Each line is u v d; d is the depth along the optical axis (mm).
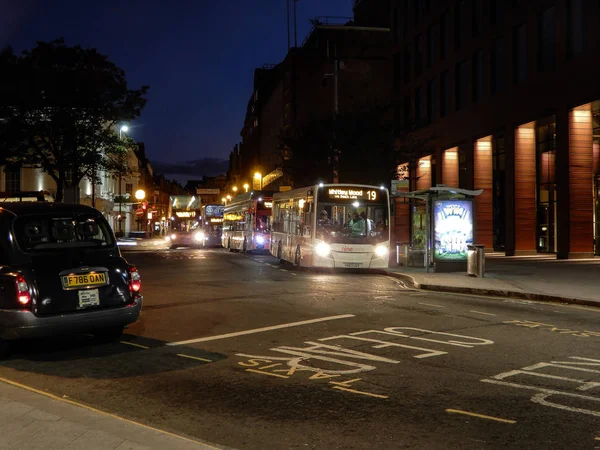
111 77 32875
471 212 20344
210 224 52469
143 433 4859
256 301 13477
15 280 7703
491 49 31906
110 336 9195
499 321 10984
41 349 8617
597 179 26859
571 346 8719
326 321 10852
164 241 75000
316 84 62094
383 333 9711
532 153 30297
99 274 8281
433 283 16719
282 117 67125
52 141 33875
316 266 21344
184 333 9758
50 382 6914
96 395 6371
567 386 6555
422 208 22969
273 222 29156
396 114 44156
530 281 17391
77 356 8188
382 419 5480
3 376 7207
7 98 31266
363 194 21844
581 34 25141
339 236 21375
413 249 22891
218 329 10086
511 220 30375
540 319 11320
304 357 8008
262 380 6875
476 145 33875
